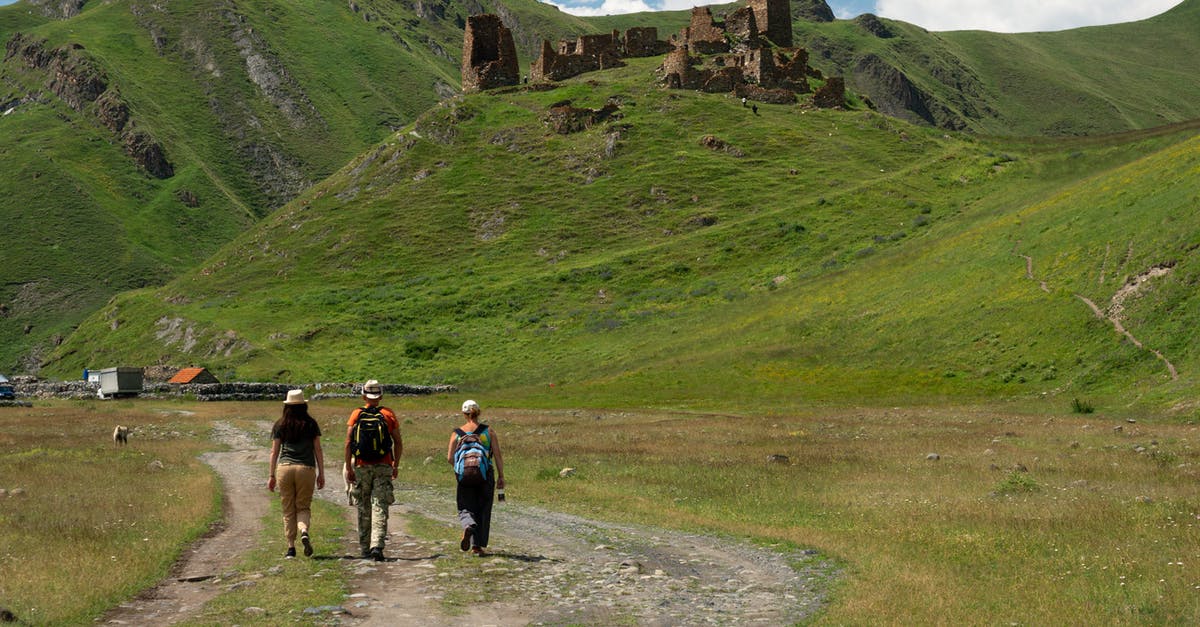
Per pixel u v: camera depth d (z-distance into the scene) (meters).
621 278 114.25
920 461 27.30
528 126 161.62
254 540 15.89
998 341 60.75
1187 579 12.41
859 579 12.93
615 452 31.81
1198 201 60.94
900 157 143.38
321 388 80.00
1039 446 30.86
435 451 33.62
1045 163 130.00
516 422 48.91
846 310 76.25
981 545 15.00
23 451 33.69
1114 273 60.91
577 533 17.33
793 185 135.25
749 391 63.06
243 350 106.00
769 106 161.88
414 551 14.98
